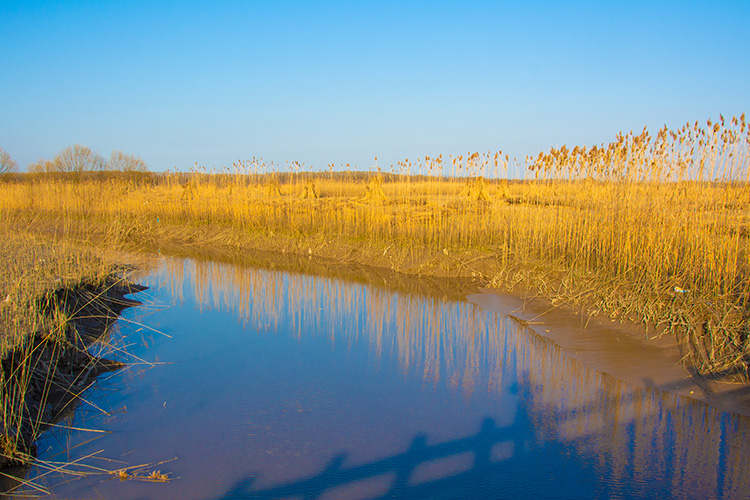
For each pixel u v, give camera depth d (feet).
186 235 75.87
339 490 16.05
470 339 30.91
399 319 35.99
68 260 40.45
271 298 42.83
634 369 24.07
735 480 16.08
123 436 19.71
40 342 23.56
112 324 33.58
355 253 57.00
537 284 38.83
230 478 16.83
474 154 51.01
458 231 53.06
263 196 82.69
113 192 94.99
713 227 30.09
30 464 17.65
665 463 17.19
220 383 24.75
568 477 16.58
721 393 20.93
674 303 27.96
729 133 29.43
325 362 27.55
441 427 20.25
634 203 35.91
